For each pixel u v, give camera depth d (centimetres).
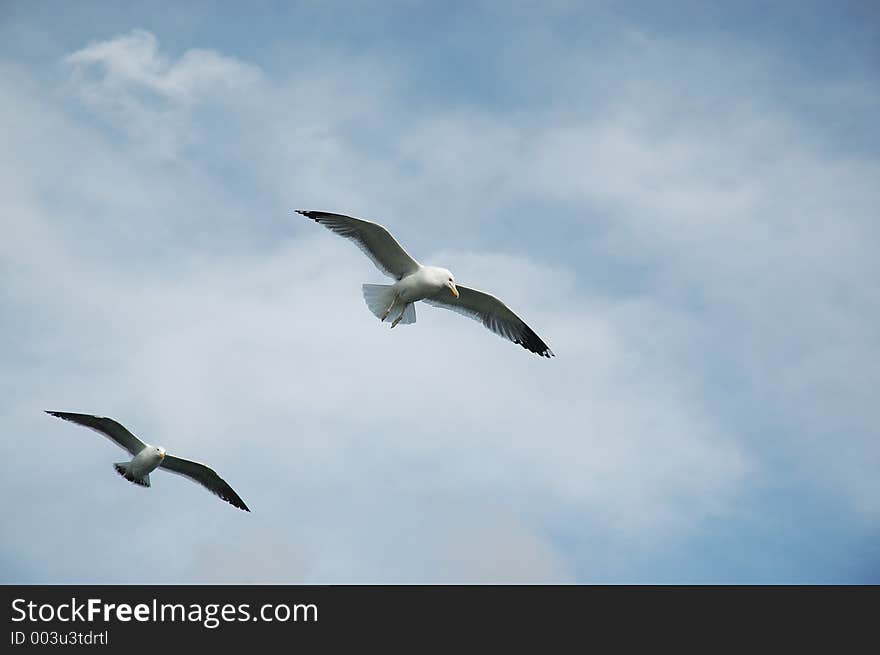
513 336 1916
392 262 1791
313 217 1747
